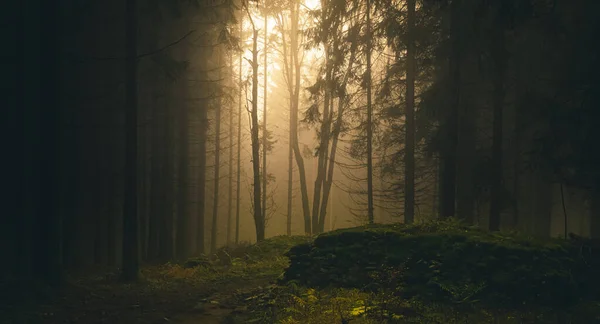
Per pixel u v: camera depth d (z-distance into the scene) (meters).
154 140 22.77
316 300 9.20
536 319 7.97
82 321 9.28
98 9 19.52
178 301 11.02
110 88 20.67
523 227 25.34
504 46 16.72
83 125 20.28
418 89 24.59
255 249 18.31
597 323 7.84
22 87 16.20
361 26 21.81
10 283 11.45
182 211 24.38
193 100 23.28
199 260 16.92
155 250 22.95
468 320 7.99
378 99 22.64
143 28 20.53
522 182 25.59
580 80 17.02
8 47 16.02
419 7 19.11
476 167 18.33
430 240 10.27
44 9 12.48
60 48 12.66
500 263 9.40
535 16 15.70
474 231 10.89
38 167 13.73
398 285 9.55
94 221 22.55
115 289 12.45
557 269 9.23
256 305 9.91
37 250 12.29
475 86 20.02
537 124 19.58
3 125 16.50
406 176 19.75
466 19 16.56
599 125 16.41
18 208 16.88
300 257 11.40
